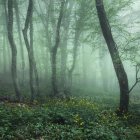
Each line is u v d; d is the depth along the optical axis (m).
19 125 13.88
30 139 12.45
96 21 26.81
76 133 13.13
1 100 21.09
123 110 18.98
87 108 17.77
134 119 17.91
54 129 13.48
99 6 18.86
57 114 15.48
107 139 13.16
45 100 22.88
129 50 18.86
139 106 21.11
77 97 26.12
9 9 22.77
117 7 25.00
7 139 12.12
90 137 13.05
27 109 16.38
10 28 22.81
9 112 15.34
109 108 20.56
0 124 13.45
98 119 16.36
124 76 18.98
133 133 14.99
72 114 15.88
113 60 18.80
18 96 22.48
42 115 15.25
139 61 19.47
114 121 16.59
